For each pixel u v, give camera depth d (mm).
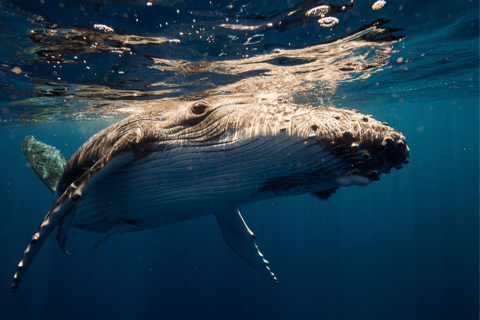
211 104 2805
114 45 6406
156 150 2537
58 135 31078
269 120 2520
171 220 2918
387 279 31312
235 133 2545
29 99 12094
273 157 2443
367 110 24969
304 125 2395
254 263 4434
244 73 8789
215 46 6668
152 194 2631
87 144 3107
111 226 2930
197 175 2568
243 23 5695
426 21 6641
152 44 6387
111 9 4977
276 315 28203
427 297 28250
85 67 7797
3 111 15305
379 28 6680
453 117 40094
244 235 4215
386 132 2180
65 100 12203
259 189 2646
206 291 31438
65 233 2449
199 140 2576
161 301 31203
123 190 2654
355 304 28766
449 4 5914
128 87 9812
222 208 2836
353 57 8648
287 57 7789
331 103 17984
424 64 10750
